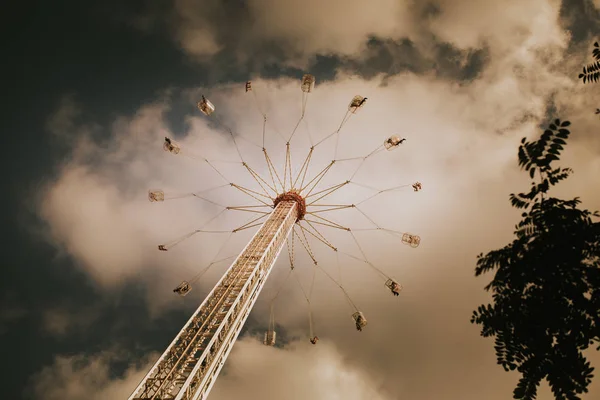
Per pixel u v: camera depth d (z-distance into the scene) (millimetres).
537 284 8562
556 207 8703
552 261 8281
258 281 32031
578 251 8164
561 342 8422
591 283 8086
